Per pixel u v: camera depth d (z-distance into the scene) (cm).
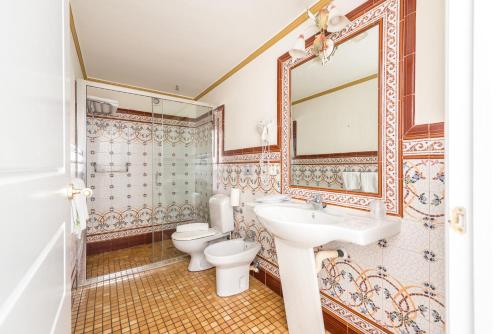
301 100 161
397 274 107
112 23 166
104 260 250
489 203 45
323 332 118
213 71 249
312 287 118
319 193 149
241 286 186
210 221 256
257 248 191
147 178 300
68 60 76
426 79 97
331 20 126
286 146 174
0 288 30
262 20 166
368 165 122
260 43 196
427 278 97
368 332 120
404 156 105
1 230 30
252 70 211
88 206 262
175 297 179
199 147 292
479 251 47
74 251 177
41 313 46
